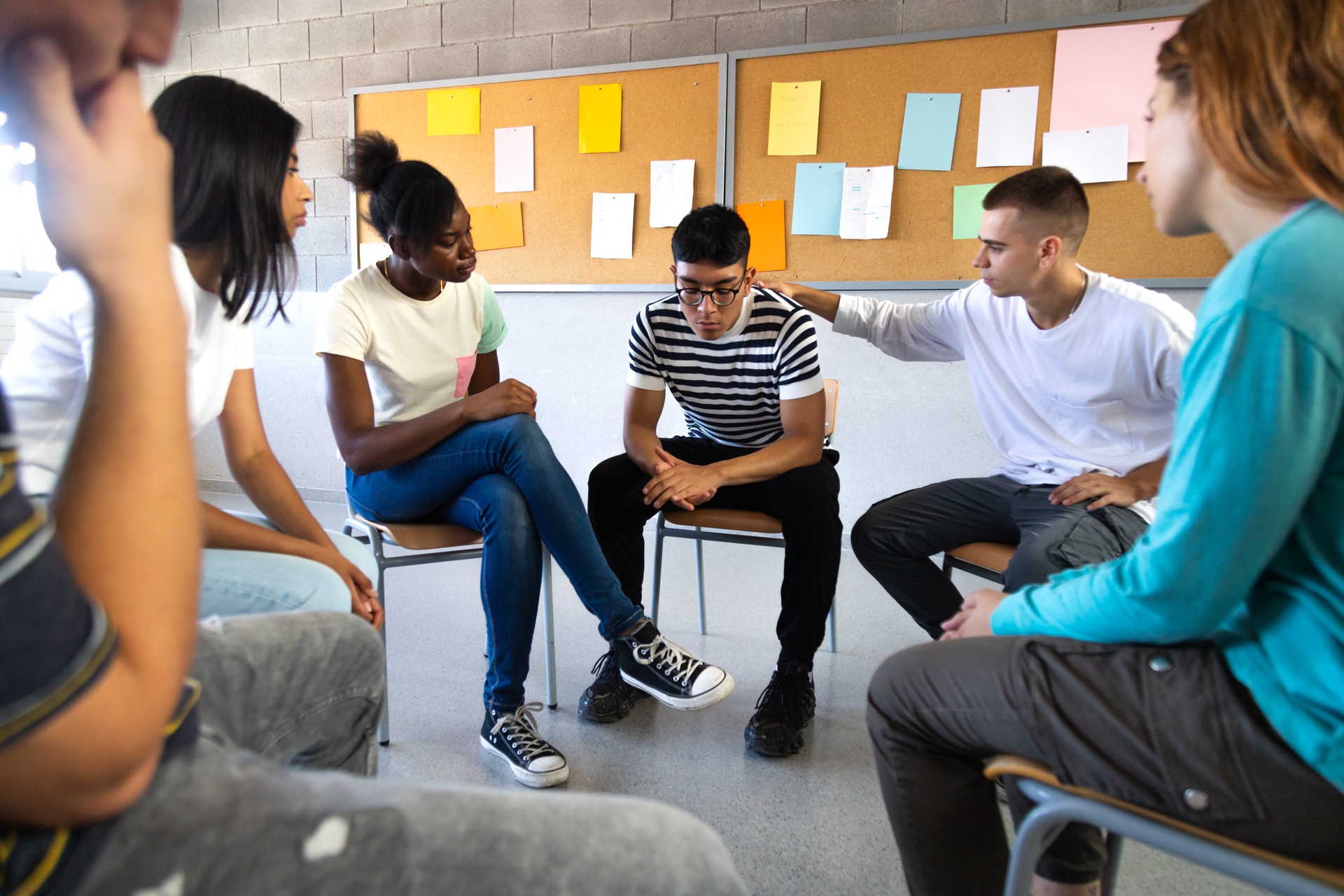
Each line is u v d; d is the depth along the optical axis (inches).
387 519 67.0
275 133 38.6
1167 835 26.0
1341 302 23.0
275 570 39.0
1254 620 26.0
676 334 73.2
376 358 68.2
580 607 99.2
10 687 12.2
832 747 65.8
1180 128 27.6
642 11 129.0
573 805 18.5
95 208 14.5
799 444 70.1
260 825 16.9
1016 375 70.6
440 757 63.8
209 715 23.1
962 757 33.7
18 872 14.3
